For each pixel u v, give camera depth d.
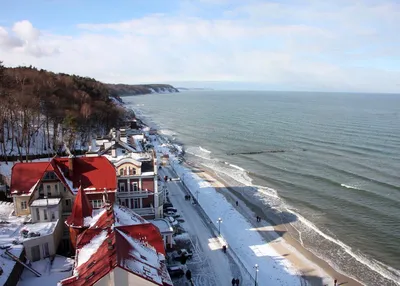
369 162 120.44
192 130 194.00
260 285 52.28
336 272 57.69
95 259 33.91
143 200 60.88
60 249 51.50
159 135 174.88
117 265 29.94
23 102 99.44
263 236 68.81
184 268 53.47
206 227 69.06
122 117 190.38
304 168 114.75
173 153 133.75
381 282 55.41
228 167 117.38
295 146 148.00
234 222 73.94
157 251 39.44
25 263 43.16
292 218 77.56
